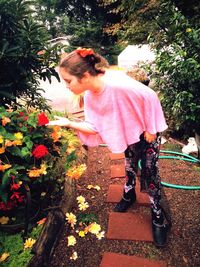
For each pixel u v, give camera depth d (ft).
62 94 25.95
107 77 6.04
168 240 7.13
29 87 9.40
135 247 6.95
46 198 7.12
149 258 6.61
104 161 11.59
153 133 6.19
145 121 6.16
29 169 6.49
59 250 6.95
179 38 10.89
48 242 6.66
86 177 10.31
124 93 5.93
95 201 8.81
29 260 5.95
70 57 5.74
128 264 6.43
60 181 7.89
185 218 7.88
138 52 21.59
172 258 6.60
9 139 6.02
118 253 6.79
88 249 6.98
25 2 8.31
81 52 5.63
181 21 11.30
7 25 8.33
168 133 13.85
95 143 7.12
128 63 21.48
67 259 6.70
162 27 13.52
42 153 6.14
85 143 7.11
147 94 5.99
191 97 10.17
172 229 7.49
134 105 6.00
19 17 8.27
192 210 8.18
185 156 11.69
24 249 6.25
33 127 6.68
